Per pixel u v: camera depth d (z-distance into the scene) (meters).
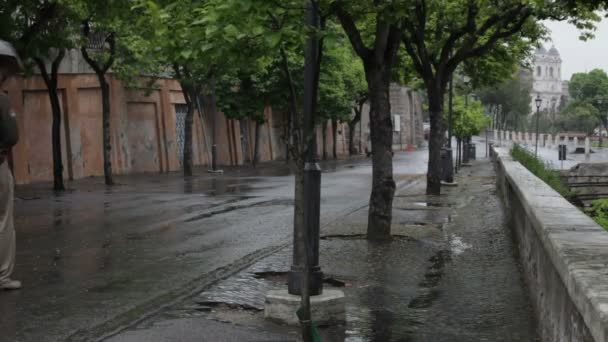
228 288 9.47
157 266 11.15
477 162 52.34
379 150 13.70
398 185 28.70
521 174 15.19
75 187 29.53
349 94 63.97
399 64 26.95
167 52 7.93
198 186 29.78
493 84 28.86
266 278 10.20
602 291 4.19
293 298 7.75
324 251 12.40
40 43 22.02
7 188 9.28
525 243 9.97
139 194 25.59
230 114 46.50
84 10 21.22
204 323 7.71
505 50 26.69
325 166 48.25
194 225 16.41
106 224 16.67
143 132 42.38
